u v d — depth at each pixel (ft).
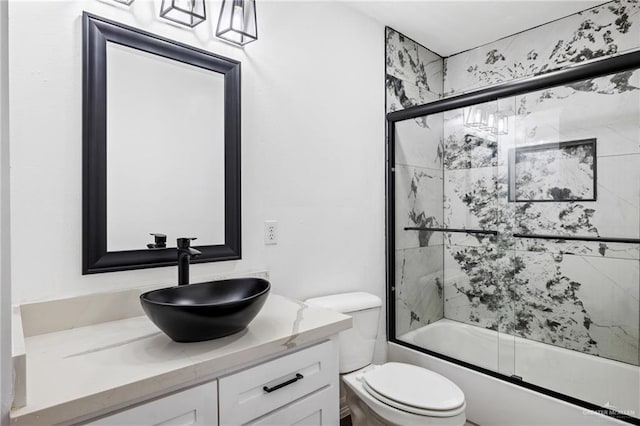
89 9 4.10
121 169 4.29
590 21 7.14
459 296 7.77
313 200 6.46
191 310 3.16
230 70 5.27
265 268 5.75
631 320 5.81
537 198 6.64
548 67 7.72
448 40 8.58
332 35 6.80
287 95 6.07
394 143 7.88
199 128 4.96
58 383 2.72
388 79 7.93
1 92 1.68
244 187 5.49
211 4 5.13
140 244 4.44
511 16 7.45
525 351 6.67
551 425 5.59
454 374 6.82
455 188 7.82
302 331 3.89
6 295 1.76
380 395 5.09
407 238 7.98
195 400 3.10
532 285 6.81
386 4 7.05
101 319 4.12
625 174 5.67
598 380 5.88
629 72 5.36
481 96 6.66
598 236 6.05
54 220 3.86
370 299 6.47
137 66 4.42
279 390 3.72
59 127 3.89
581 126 5.94
